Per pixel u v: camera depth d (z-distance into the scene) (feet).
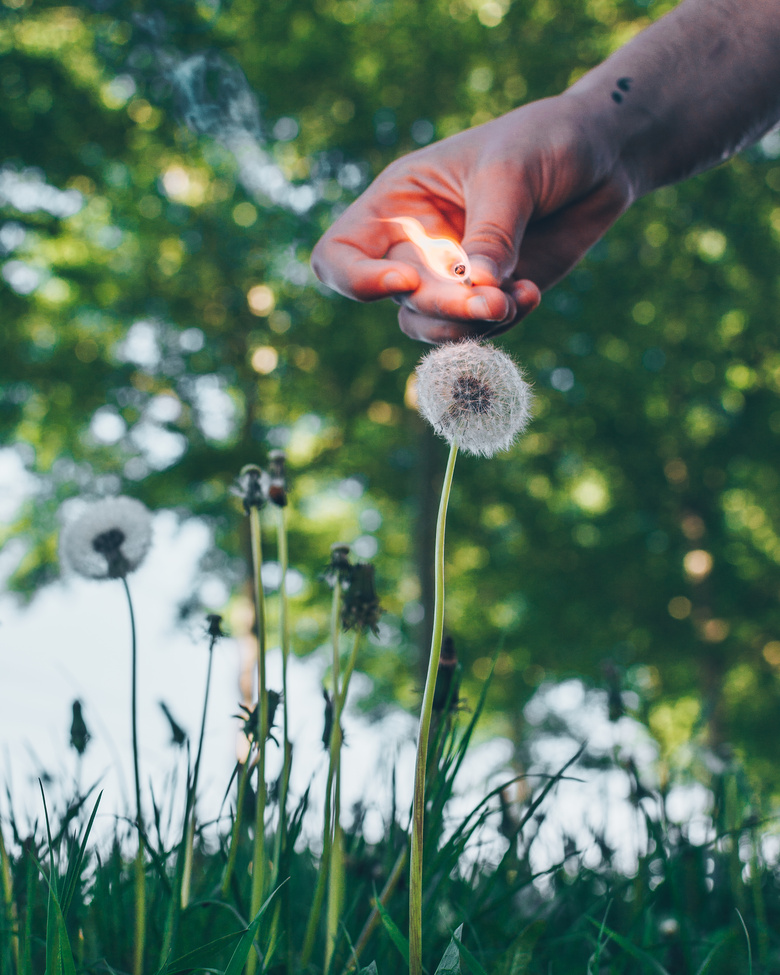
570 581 47.47
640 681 46.60
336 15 44.68
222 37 39.45
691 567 47.57
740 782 6.49
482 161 4.72
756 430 46.91
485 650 48.29
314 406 49.19
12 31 38.27
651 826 5.09
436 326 4.33
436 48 42.57
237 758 4.25
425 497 44.42
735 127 5.81
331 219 44.86
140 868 3.95
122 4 36.86
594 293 44.62
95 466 47.19
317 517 60.23
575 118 5.14
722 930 5.03
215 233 46.32
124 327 47.03
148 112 41.01
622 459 48.06
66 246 46.44
